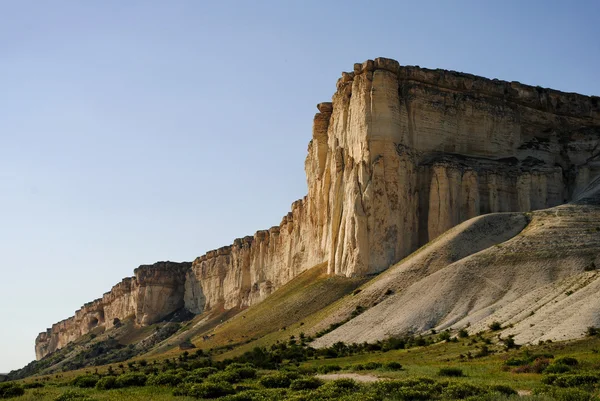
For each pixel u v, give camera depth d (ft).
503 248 312.50
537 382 160.45
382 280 343.67
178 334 633.20
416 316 286.66
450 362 215.92
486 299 282.36
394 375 187.62
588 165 447.42
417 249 395.96
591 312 225.76
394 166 411.75
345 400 147.02
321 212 487.61
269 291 615.98
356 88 439.22
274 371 229.04
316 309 380.17
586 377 153.79
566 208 359.46
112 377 221.05
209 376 211.61
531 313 252.01
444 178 409.08
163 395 180.75
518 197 424.46
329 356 271.69
